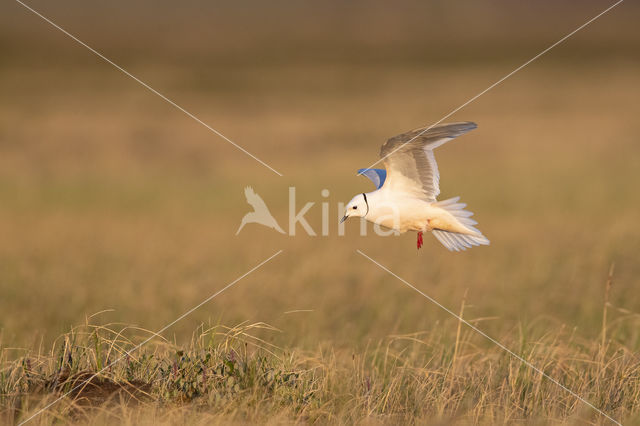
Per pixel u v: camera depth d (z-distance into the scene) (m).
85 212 32.56
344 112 64.56
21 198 35.38
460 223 11.41
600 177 38.88
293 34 143.12
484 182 38.12
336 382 10.54
